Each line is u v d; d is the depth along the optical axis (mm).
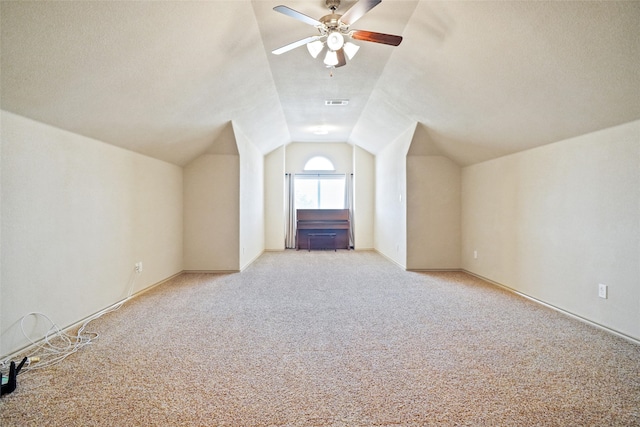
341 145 8281
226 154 5113
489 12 2215
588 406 1668
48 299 2514
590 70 2172
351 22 2377
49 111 2354
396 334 2646
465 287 4191
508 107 3078
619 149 2564
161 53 2428
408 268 5293
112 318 3023
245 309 3307
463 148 4566
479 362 2154
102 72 2262
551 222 3312
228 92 3691
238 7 2461
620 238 2566
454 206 5273
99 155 3121
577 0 1812
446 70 3105
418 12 2584
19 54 1809
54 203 2566
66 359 2195
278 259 6500
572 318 2994
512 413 1617
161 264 4418
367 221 7875
